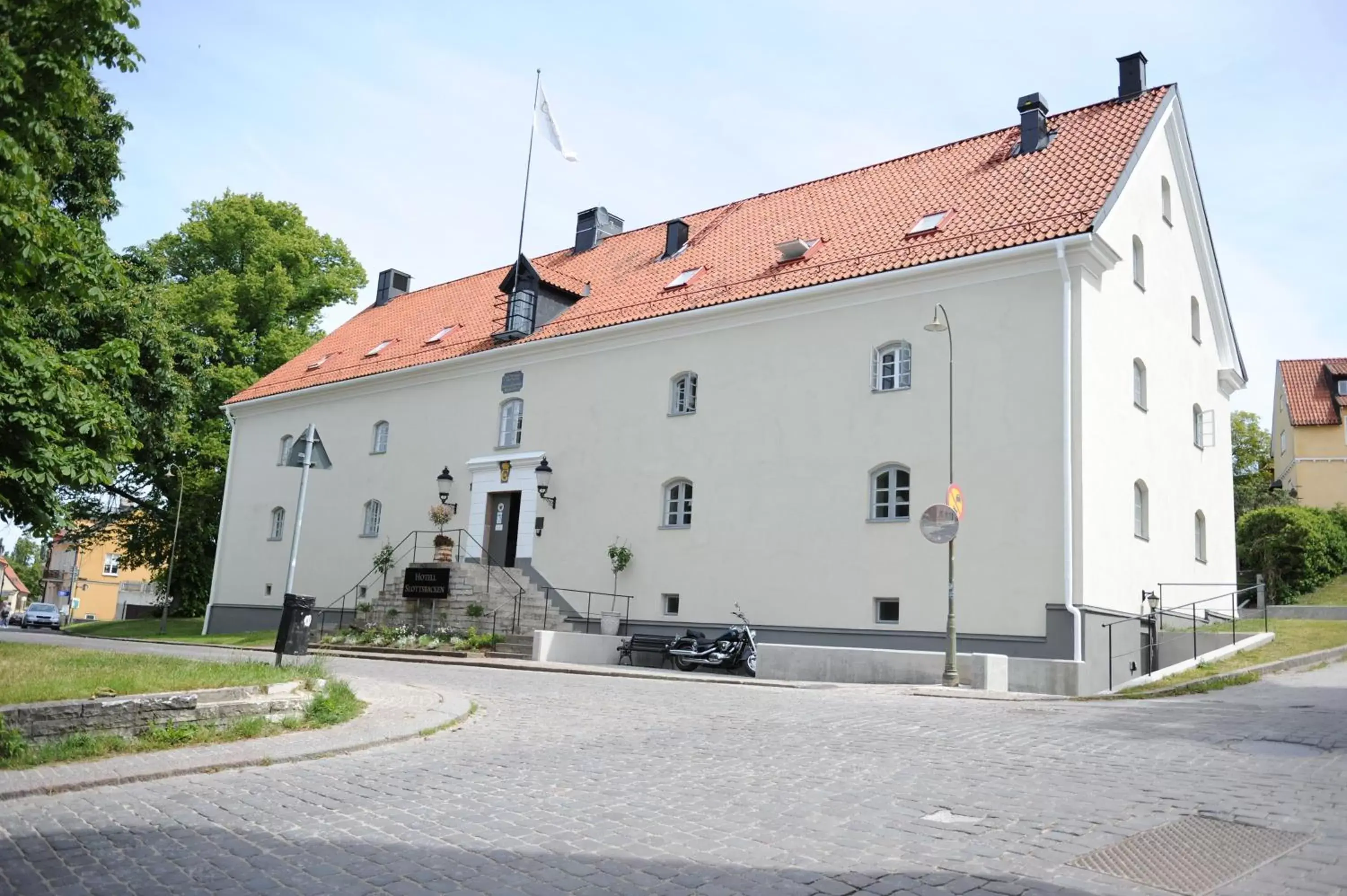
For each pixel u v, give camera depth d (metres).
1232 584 27.02
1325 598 30.64
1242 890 5.32
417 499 31.20
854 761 8.95
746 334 24.12
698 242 29.19
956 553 20.00
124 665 12.65
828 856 6.00
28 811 7.31
